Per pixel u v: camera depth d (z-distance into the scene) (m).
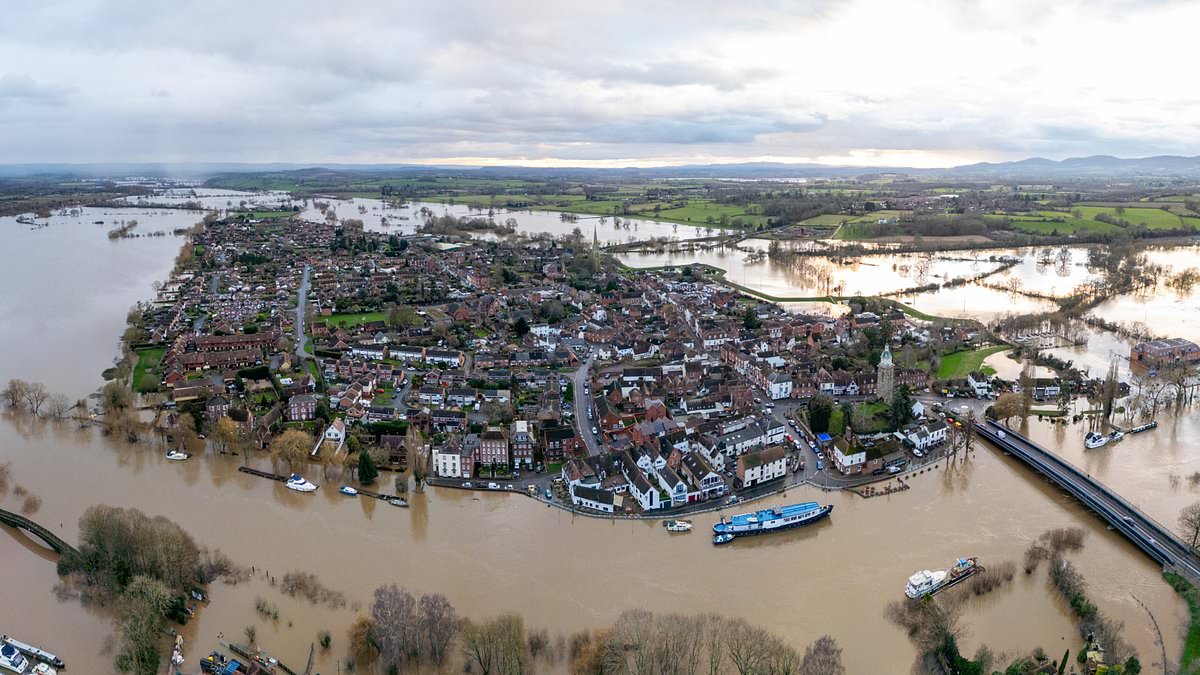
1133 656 156.38
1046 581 190.00
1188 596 179.62
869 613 177.50
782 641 161.50
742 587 188.62
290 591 185.38
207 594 184.38
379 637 159.25
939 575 186.88
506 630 157.88
